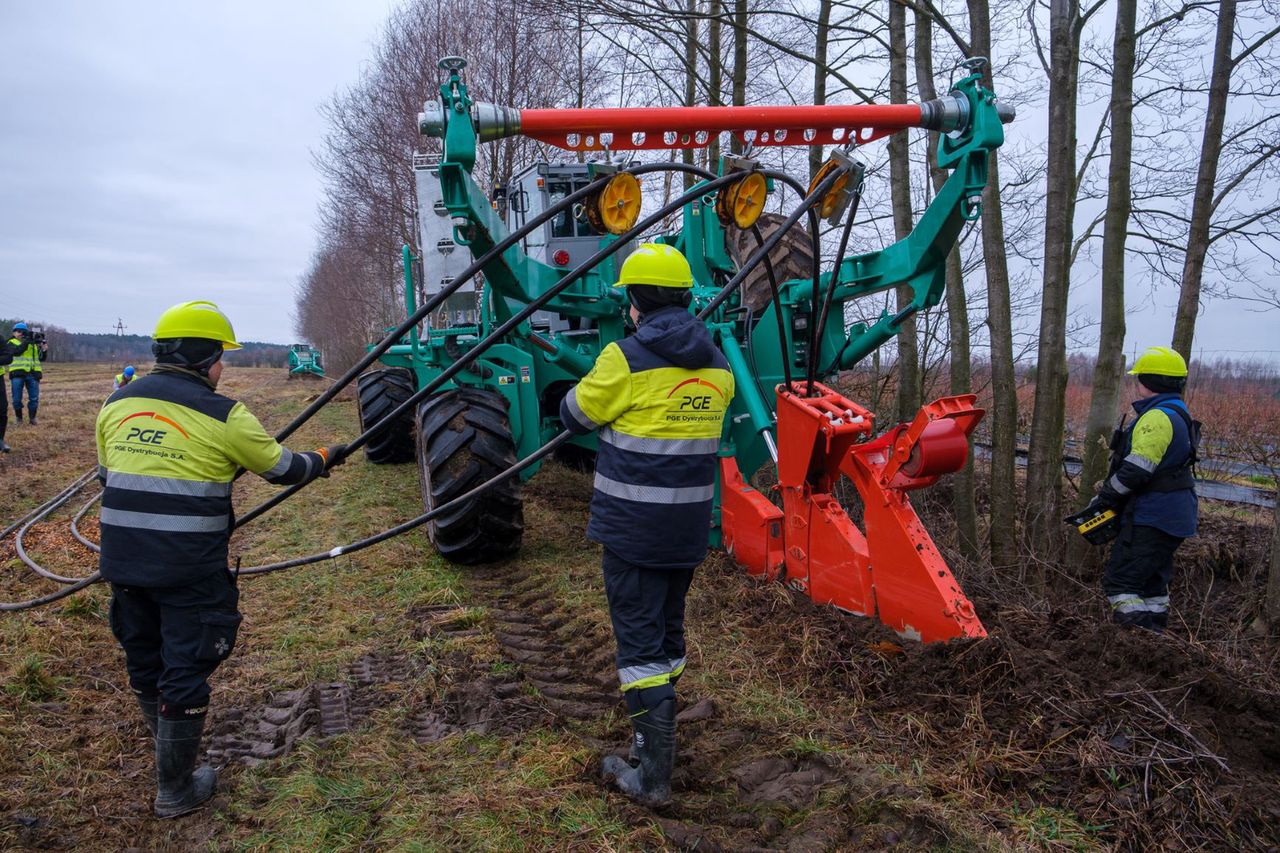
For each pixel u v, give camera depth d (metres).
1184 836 2.31
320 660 3.67
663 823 2.41
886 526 3.45
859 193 3.48
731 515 4.43
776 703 3.10
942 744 2.78
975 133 3.65
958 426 3.24
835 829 2.36
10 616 4.14
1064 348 5.45
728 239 5.24
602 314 4.63
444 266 6.66
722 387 2.60
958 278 5.70
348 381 3.08
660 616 2.60
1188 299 5.66
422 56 15.57
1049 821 2.38
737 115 3.42
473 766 2.74
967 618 3.18
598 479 2.61
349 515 6.41
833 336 4.68
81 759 2.86
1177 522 3.99
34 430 11.98
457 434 4.67
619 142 3.49
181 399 2.52
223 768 2.83
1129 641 3.08
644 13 6.53
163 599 2.53
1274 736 2.68
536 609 4.29
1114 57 5.23
